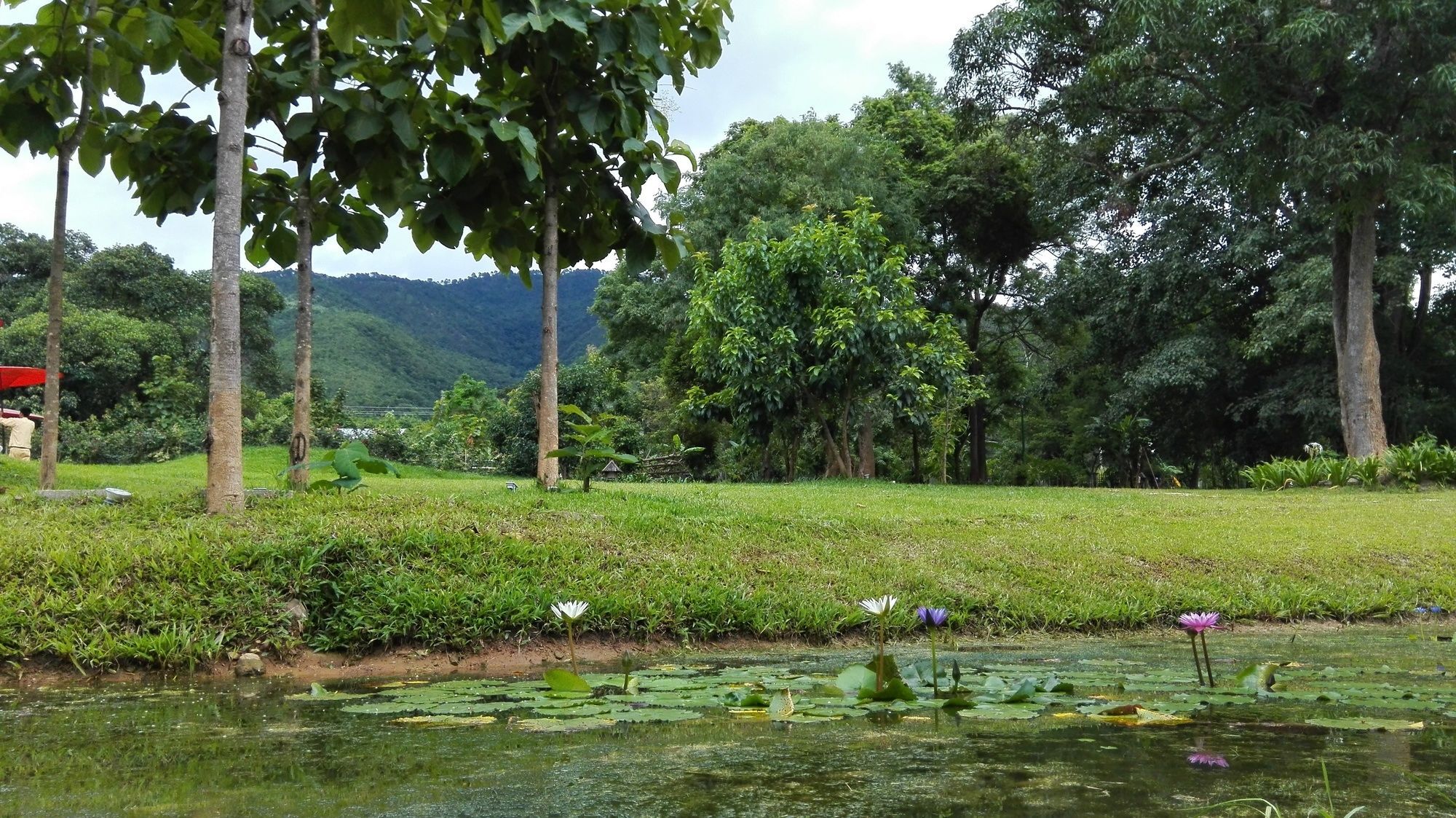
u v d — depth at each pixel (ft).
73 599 12.59
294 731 8.18
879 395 48.67
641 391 82.28
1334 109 48.34
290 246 23.15
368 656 13.05
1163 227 67.51
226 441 16.56
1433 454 44.91
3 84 18.71
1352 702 9.53
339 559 14.51
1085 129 56.59
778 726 8.27
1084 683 11.00
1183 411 73.41
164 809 5.66
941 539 22.30
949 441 99.55
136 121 20.90
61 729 8.32
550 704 9.45
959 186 74.69
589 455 24.12
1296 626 19.12
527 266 24.89
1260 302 70.08
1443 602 21.34
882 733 7.97
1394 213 55.26
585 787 6.15
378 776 6.46
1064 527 25.64
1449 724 8.39
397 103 19.45
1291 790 6.05
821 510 25.71
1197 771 6.56
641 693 10.14
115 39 19.22
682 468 71.82
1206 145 53.26
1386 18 43.50
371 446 62.34
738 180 69.92
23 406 63.52
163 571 13.35
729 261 48.34
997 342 91.45
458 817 5.44
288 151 20.80
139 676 11.76
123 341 75.31
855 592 17.20
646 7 21.99
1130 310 71.67
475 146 20.38
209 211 21.84
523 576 15.20
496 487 27.22
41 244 99.86
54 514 16.46
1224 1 43.80
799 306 47.62
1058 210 66.33
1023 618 17.42
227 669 12.16
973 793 5.97
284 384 108.37
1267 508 33.68
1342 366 51.34
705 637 15.20
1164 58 48.62
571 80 22.58
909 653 14.62
